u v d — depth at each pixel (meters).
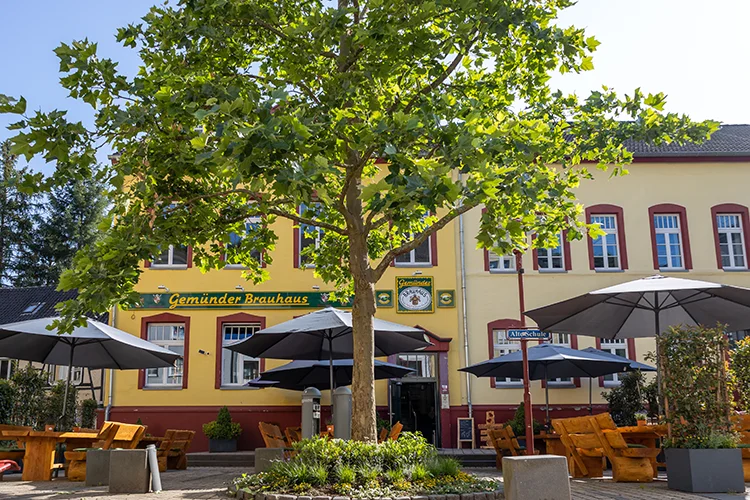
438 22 11.28
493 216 9.98
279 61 12.49
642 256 24.64
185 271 23.95
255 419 23.09
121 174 10.45
